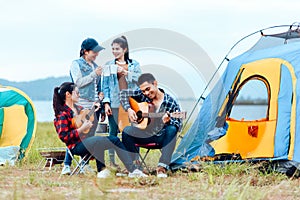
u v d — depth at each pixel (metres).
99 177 10.90
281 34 13.18
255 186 10.18
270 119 11.75
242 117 12.21
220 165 11.58
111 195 9.19
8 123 14.19
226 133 12.35
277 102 11.73
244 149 11.96
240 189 9.70
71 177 11.16
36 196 9.09
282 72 11.85
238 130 12.19
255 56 12.76
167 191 9.67
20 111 14.36
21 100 14.58
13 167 12.84
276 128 11.58
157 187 10.17
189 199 8.85
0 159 13.47
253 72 12.34
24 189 9.76
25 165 13.25
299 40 12.98
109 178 9.81
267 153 11.56
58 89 11.35
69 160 11.61
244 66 12.63
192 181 10.81
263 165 11.42
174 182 10.59
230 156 12.02
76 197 9.09
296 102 11.44
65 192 9.52
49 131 23.12
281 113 11.60
